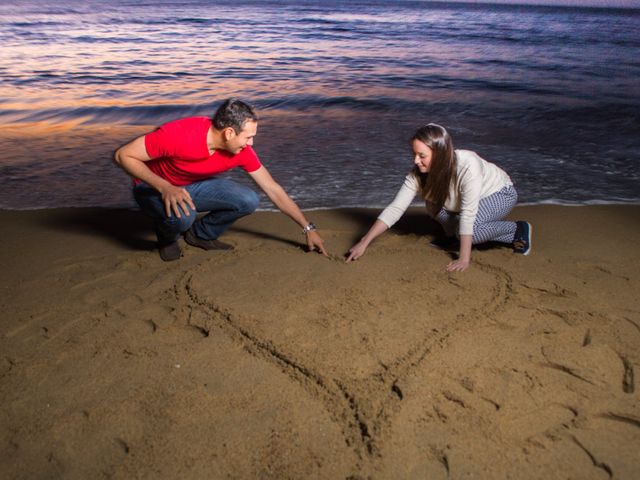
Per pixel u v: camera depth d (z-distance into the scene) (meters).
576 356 2.39
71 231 3.97
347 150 6.19
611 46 20.22
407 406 2.08
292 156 5.93
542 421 2.02
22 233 3.91
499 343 2.50
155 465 1.83
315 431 1.98
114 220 4.22
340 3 72.69
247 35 22.20
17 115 7.91
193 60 14.20
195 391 2.20
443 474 1.79
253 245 3.71
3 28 23.27
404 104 8.99
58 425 2.02
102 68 12.58
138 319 2.74
